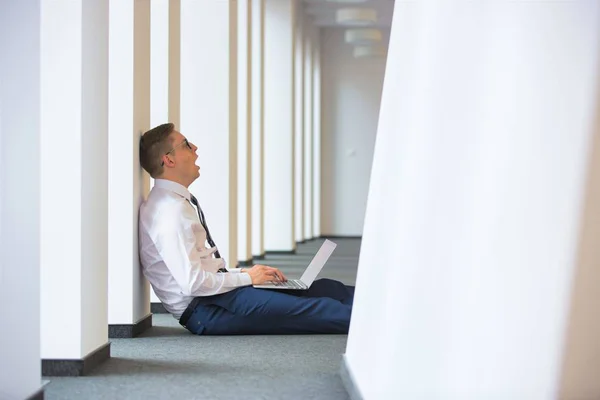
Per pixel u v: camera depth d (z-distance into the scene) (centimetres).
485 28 302
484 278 289
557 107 290
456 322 296
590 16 288
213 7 1012
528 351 290
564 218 293
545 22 288
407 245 345
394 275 358
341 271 1188
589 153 292
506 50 292
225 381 443
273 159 1545
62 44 480
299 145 1841
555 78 289
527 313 290
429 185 329
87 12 490
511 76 290
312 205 2161
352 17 1691
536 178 290
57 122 480
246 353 523
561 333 291
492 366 287
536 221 291
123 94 598
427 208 328
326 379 450
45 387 436
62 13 480
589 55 289
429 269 318
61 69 480
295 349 537
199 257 589
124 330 591
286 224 1545
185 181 606
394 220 374
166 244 580
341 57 2230
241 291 591
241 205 1259
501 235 289
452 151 313
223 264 617
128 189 594
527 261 291
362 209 2247
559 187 291
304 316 595
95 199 501
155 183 603
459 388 288
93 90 503
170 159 598
